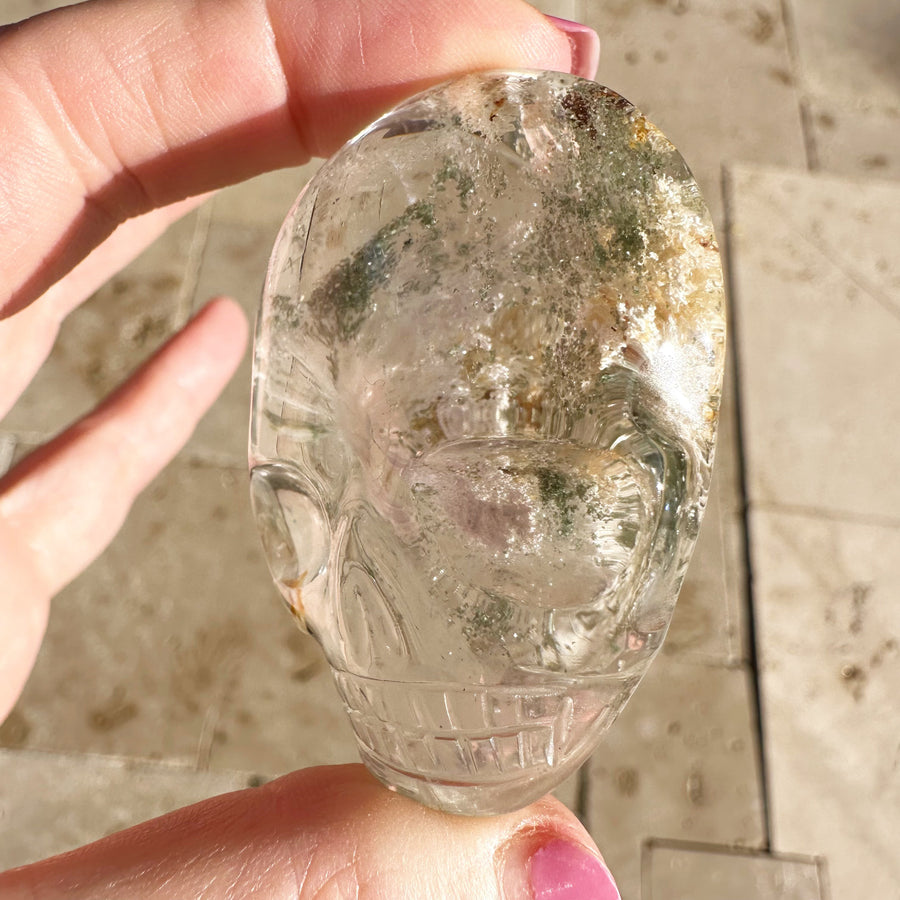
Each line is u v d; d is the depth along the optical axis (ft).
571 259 0.29
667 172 0.30
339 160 0.31
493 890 0.32
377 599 0.28
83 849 0.34
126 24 0.40
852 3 1.03
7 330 0.53
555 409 0.29
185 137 0.43
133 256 0.58
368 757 0.31
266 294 0.32
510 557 0.27
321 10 0.40
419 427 0.29
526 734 0.28
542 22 0.40
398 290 0.29
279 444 0.30
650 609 0.28
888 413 0.83
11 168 0.40
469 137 0.30
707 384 0.30
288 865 0.32
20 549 0.50
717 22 1.00
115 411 0.56
